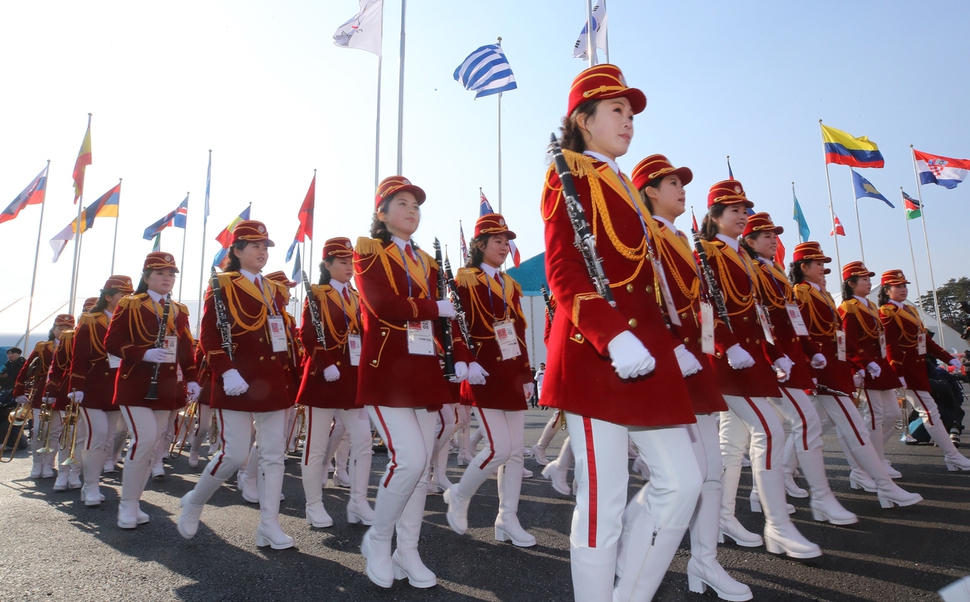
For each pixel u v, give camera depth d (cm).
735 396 403
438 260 427
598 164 255
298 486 729
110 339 535
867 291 699
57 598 346
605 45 950
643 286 244
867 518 487
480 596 341
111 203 1705
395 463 358
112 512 589
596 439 230
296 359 755
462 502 472
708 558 339
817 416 470
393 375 365
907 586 338
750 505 543
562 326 250
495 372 462
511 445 455
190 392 602
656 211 346
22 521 548
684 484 229
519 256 1470
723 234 447
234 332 462
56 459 965
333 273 577
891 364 716
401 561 368
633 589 241
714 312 396
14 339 2077
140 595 349
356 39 1079
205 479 456
